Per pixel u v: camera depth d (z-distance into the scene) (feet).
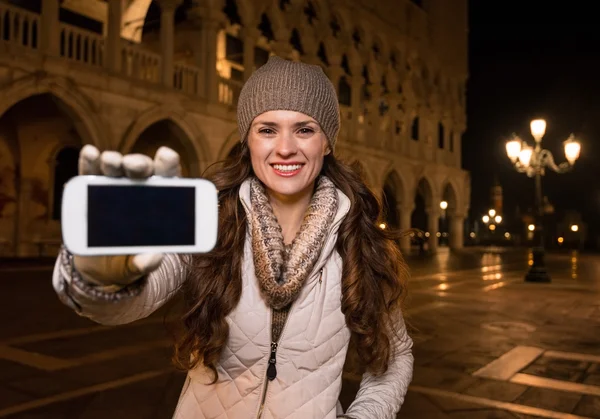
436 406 14.88
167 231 2.55
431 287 45.88
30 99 53.52
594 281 52.90
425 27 108.27
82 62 47.42
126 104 50.88
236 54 77.00
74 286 2.77
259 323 4.23
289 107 4.34
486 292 42.45
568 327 27.50
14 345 21.18
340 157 5.49
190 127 57.16
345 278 4.56
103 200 2.45
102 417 13.52
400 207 100.12
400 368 5.13
